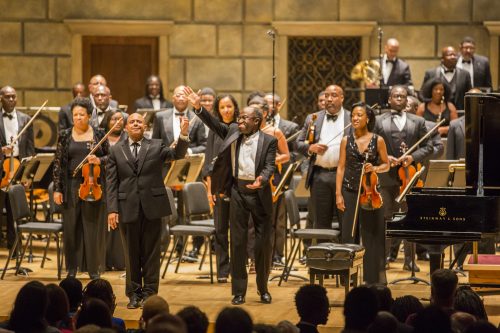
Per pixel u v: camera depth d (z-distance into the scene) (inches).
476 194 714.2
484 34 1449.3
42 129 1291.8
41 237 1156.5
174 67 1457.9
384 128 930.1
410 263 944.3
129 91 1461.6
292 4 1453.0
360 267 856.9
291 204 864.9
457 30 1450.5
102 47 1456.7
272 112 975.6
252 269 924.0
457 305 561.6
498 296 796.0
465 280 880.9
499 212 689.0
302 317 523.8
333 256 746.2
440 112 1114.1
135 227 754.2
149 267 760.3
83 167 867.4
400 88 933.2
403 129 927.0
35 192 1138.0
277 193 838.5
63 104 1453.0
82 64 1454.2
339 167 826.8
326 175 863.7
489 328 438.9
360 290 491.2
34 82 1448.1
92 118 1050.7
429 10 1449.3
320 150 855.7
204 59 1459.2
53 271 944.3
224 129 787.4
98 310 490.0
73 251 886.4
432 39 1450.5
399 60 1264.8
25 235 1173.7
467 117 706.2
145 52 1459.2
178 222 1039.0
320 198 867.4
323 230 848.9
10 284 869.2
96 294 566.9
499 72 1445.6
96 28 1446.9
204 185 935.7
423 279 874.1
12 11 1441.9
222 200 873.5
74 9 1449.3
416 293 818.2
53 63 1450.5
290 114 1465.3
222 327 430.3
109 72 1459.2
